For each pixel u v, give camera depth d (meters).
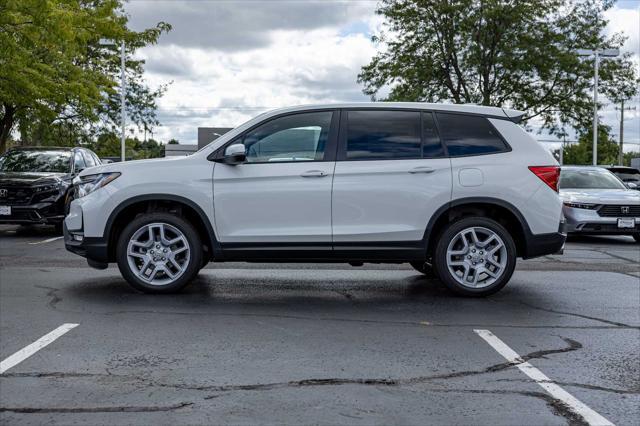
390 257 6.86
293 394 3.93
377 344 5.08
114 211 6.89
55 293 6.98
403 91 36.84
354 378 4.24
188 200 6.82
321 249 6.81
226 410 3.67
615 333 5.51
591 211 12.92
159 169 6.91
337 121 6.95
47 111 20.44
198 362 4.55
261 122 6.95
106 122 34.34
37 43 16.20
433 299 6.91
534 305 6.64
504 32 34.75
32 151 14.65
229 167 6.84
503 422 3.54
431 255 7.09
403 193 6.80
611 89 36.31
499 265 6.93
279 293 7.17
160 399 3.83
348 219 6.80
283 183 6.79
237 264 9.30
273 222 6.82
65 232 7.24
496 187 6.84
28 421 3.50
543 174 6.96
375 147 6.90
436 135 6.96
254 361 4.59
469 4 34.50
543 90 36.41
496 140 7.01
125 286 7.43
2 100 19.44
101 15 19.27
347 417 3.58
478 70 34.78
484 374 4.36
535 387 4.11
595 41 35.34
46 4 14.63
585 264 9.91
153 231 6.93
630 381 4.25
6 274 8.23
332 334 5.39
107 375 4.25
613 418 3.62
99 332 5.34
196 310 6.22
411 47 36.50
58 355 4.70
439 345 5.07
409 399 3.87
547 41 34.66
